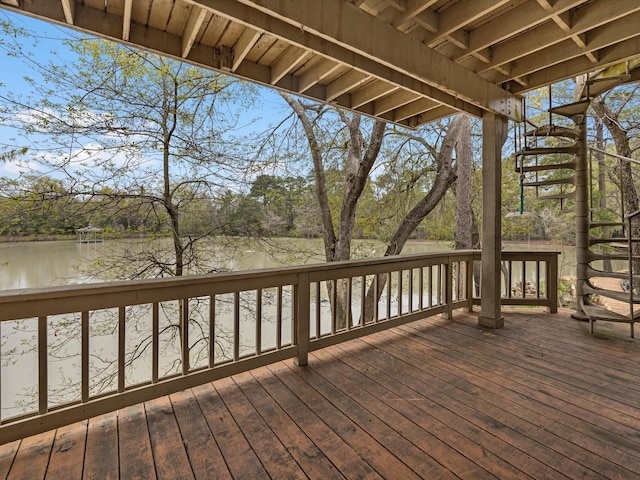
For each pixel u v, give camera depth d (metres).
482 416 2.11
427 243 9.78
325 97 3.53
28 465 1.66
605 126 7.59
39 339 1.82
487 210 3.87
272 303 6.77
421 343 3.38
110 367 5.30
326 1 2.15
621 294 3.62
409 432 1.95
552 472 1.62
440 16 2.63
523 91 3.81
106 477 1.59
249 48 2.52
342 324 8.10
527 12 2.52
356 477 1.60
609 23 2.75
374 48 2.40
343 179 8.57
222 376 2.43
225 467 1.66
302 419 2.07
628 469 1.64
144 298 2.12
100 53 4.95
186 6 2.22
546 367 2.82
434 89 3.34
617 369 2.78
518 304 4.46
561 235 9.69
